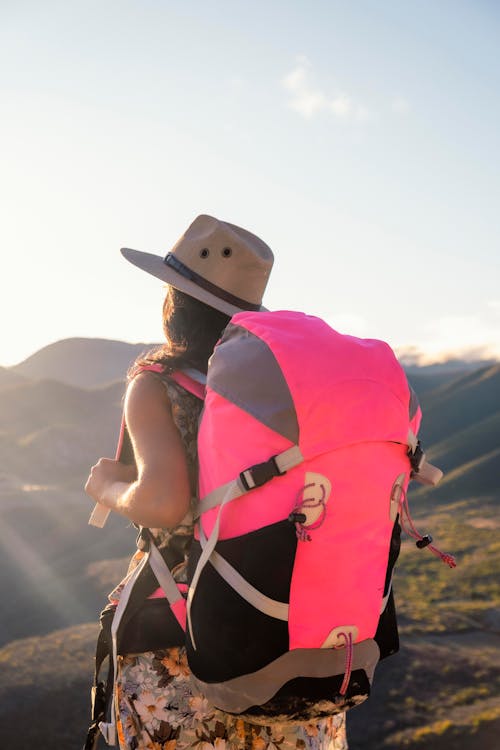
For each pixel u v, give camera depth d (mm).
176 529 2174
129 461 2338
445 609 77500
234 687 1919
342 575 1885
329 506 1882
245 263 2359
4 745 51156
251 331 2049
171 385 2221
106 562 102125
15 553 104312
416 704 56594
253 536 1901
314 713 1946
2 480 142375
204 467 2039
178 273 2377
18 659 65750
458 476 156875
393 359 2102
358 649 1958
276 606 1879
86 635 73500
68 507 125625
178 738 2191
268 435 1922
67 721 54094
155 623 2186
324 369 1951
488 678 59812
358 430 1900
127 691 2225
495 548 102438
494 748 48938
